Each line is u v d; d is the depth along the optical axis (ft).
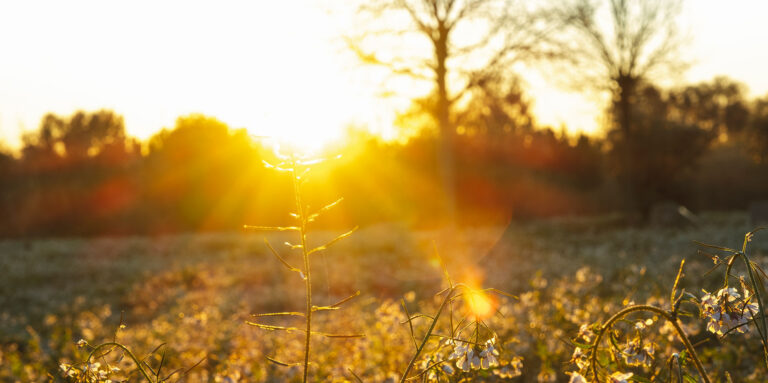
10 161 141.28
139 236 120.57
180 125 125.90
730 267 6.62
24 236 124.47
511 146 121.90
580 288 23.76
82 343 8.04
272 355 19.21
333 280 52.11
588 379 6.98
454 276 48.06
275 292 47.96
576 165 127.54
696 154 98.58
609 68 82.64
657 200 97.35
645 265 32.50
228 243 91.56
